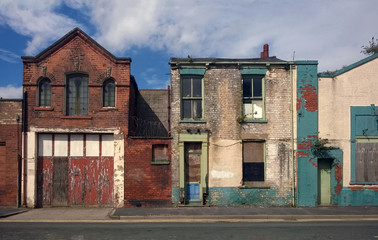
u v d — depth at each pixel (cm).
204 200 1420
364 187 1440
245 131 1447
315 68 1464
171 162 1421
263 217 1215
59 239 880
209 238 898
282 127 1449
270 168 1438
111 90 1451
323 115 1455
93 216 1223
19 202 1376
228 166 1433
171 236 918
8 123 1389
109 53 1423
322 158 1455
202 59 1578
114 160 1408
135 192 1406
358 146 1455
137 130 1681
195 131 1431
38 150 1412
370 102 1460
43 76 1410
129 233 955
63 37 1413
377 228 1045
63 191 1408
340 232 983
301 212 1284
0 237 901
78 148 1422
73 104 1434
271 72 1466
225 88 1457
